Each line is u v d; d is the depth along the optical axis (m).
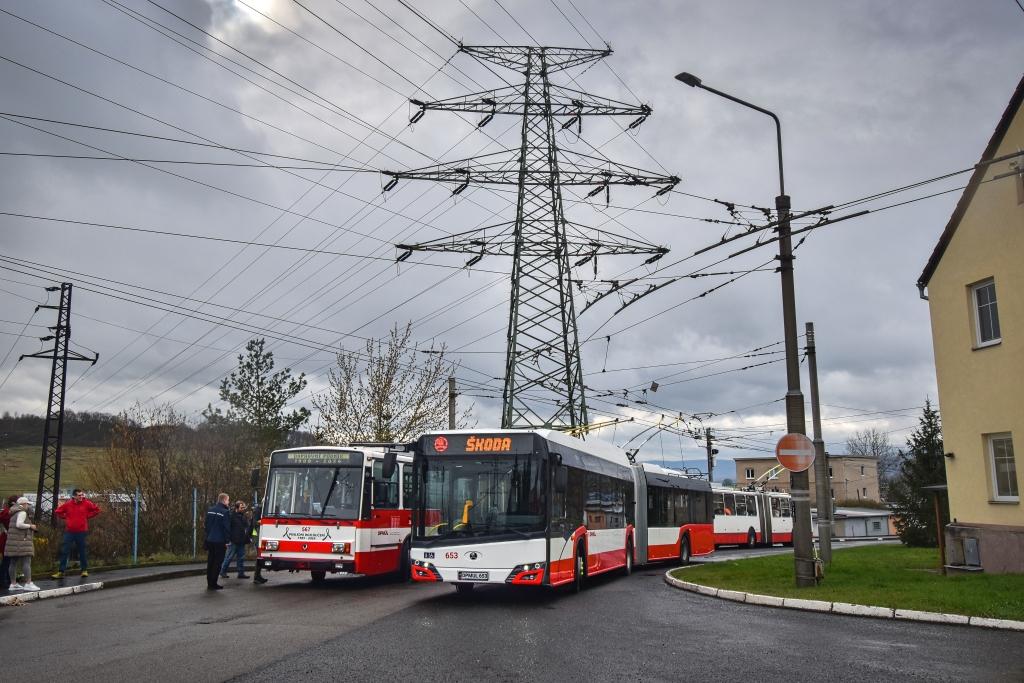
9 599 14.98
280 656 9.52
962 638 11.08
